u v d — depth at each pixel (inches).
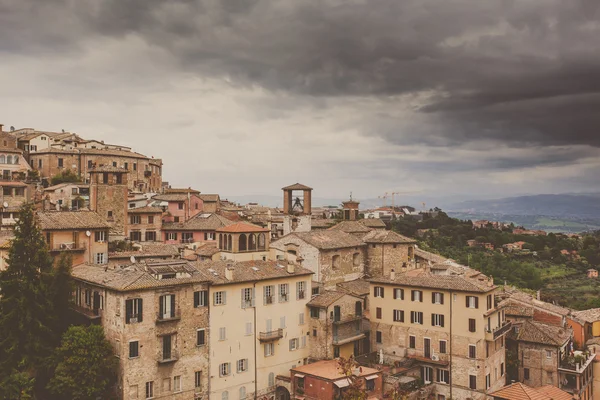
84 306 2999.5
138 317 2723.9
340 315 3508.9
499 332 3260.3
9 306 2795.3
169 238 4877.0
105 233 3508.9
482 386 3149.6
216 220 4877.0
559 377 3383.4
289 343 3403.1
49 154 5940.0
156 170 7066.9
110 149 6801.2
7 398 2583.7
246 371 3159.5
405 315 3481.8
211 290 3014.3
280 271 3415.4
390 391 2901.1
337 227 4810.5
